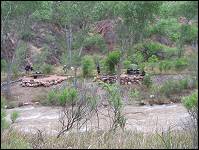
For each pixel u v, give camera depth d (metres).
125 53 35.44
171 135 10.00
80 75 34.25
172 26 37.66
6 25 33.09
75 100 12.24
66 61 37.06
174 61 35.16
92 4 33.12
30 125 19.53
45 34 44.59
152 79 32.75
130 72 34.31
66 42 37.78
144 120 20.30
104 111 16.91
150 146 8.84
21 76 35.75
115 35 40.22
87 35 35.66
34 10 31.59
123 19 32.50
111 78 32.12
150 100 26.64
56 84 31.95
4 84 31.23
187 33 35.31
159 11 32.91
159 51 38.34
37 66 38.44
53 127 16.75
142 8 31.17
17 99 29.23
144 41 37.66
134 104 25.64
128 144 9.12
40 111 24.50
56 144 9.36
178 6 36.03
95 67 37.59
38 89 31.14
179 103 26.84
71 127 12.20
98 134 10.88
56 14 34.81
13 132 10.23
